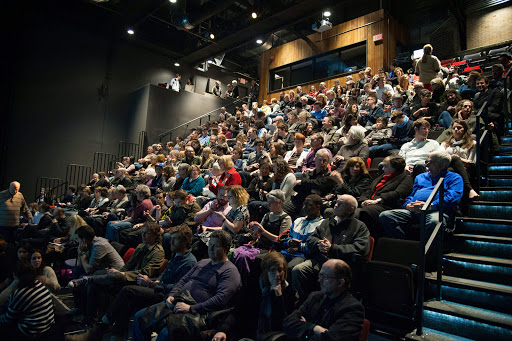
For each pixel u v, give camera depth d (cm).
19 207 788
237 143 852
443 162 373
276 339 257
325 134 716
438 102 665
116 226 573
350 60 1280
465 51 1133
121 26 1420
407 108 679
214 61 1659
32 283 355
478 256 336
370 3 1389
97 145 1377
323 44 1343
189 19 1262
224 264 327
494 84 620
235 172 561
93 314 384
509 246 329
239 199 434
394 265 280
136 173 1037
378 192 401
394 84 923
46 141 1270
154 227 415
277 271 286
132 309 351
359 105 856
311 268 317
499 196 413
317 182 444
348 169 445
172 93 1448
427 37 1317
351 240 312
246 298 317
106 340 354
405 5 1379
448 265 334
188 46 1575
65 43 1338
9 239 769
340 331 235
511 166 461
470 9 1243
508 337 251
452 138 482
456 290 302
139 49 1526
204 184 640
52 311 364
